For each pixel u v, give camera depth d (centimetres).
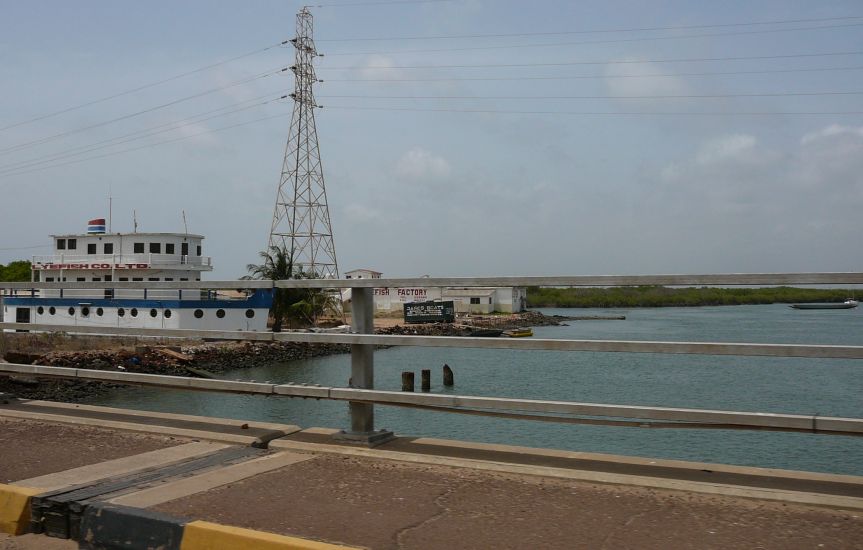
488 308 10031
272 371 4138
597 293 17612
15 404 803
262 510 418
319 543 362
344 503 430
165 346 4269
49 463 532
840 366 3600
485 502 427
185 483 473
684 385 2873
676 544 355
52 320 4525
